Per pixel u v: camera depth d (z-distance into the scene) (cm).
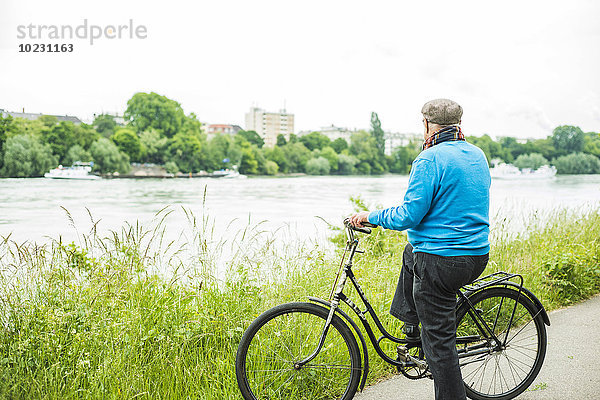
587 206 995
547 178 10431
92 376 325
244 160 13088
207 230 506
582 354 429
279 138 14700
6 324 352
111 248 439
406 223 289
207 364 353
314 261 513
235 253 480
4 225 2667
